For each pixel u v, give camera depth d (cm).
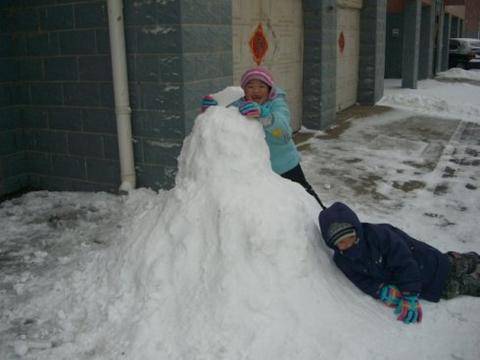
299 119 958
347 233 306
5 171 604
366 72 1292
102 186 595
